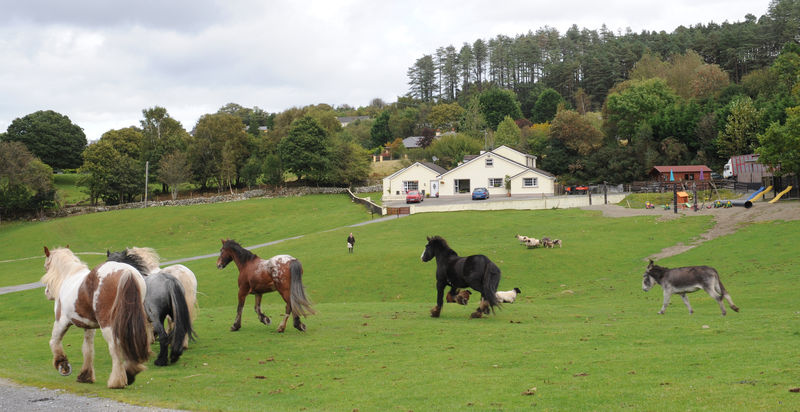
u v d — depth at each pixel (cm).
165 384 1133
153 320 1348
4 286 4738
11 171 9762
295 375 1223
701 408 845
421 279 3656
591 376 1092
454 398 988
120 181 10631
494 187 10031
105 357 1477
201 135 11825
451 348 1472
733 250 3878
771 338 1396
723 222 5138
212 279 3944
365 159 12131
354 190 11194
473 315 2047
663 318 1883
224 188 12031
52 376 1203
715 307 2206
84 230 8531
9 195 9638
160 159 11544
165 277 1382
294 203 10031
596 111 18800
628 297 2836
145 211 9700
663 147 10319
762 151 6275
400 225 6512
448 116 17888
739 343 1330
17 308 3478
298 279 1783
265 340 1658
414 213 7519
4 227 9275
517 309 2331
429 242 2105
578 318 2022
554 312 2214
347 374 1219
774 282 2780
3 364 1354
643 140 10594
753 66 16612
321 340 1648
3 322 2611
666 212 6159
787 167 6109
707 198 7444
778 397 867
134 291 1093
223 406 947
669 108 11150
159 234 8175
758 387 934
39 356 1498
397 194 10338
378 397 1016
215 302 3388
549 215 6712
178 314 1366
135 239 7956
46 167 11331
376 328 1852
